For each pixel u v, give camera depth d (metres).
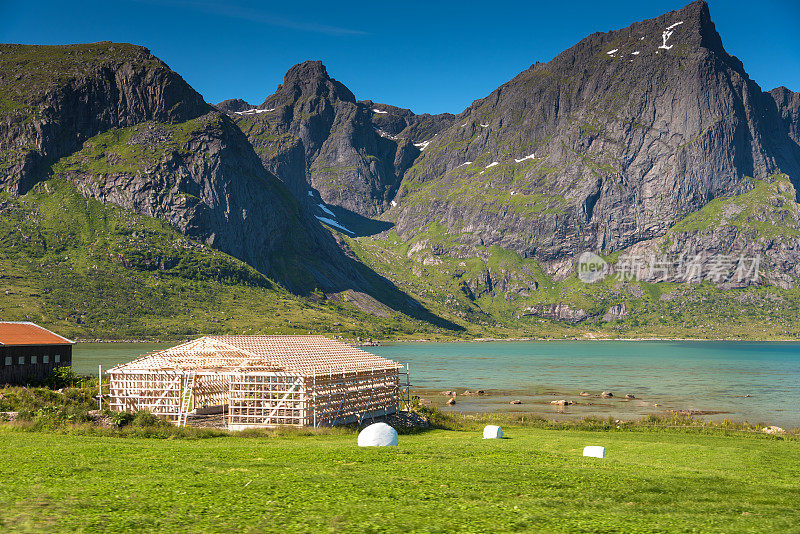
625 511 23.28
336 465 32.91
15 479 25.97
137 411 55.22
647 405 110.00
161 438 45.97
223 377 59.12
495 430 54.62
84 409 54.34
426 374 177.38
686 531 19.84
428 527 19.14
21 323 87.06
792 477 34.78
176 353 59.53
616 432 68.50
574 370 196.25
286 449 39.56
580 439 55.47
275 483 26.05
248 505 21.64
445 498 24.30
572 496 26.31
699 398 121.12
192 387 59.09
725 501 26.47
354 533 18.16
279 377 56.09
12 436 43.12
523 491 26.80
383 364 69.88
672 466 38.28
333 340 72.62
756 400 117.62
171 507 21.11
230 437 48.16
